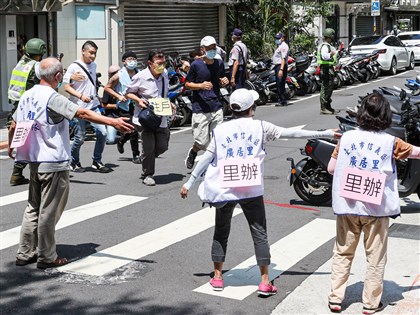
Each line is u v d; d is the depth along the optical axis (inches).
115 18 786.2
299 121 648.4
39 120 252.2
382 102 211.2
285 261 271.3
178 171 445.1
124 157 500.4
